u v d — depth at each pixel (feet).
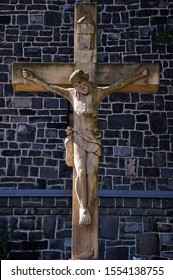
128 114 79.20
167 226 76.02
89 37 51.39
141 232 75.77
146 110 79.36
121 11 81.92
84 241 48.73
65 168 77.92
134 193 76.79
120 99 79.51
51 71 51.34
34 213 76.33
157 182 77.61
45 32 81.61
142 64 51.24
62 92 50.78
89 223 48.52
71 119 79.30
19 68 51.29
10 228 75.87
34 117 79.25
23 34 81.51
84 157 49.29
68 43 81.51
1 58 80.89
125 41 81.20
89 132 49.57
